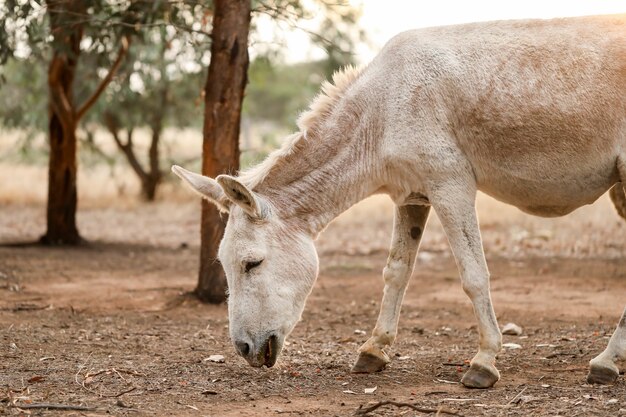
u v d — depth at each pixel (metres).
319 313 8.25
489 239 13.59
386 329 5.65
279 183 5.30
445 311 8.34
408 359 6.10
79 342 6.50
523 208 5.52
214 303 8.49
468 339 6.96
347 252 12.89
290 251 5.20
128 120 18.75
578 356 6.11
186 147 25.59
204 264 8.55
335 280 10.34
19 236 14.09
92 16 9.02
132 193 20.75
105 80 12.10
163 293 8.94
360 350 5.68
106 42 10.83
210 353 6.22
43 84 15.44
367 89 5.38
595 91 5.08
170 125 20.20
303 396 4.99
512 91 5.13
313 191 5.32
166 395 4.94
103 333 6.93
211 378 5.40
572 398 4.76
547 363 5.89
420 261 11.78
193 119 18.83
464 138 5.21
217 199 5.27
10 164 23.47
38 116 16.05
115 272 10.45
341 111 5.41
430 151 5.15
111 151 25.27
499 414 4.48
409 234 5.67
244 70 8.20
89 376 5.33
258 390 5.12
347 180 5.36
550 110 5.09
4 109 16.44
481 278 5.17
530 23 5.32
